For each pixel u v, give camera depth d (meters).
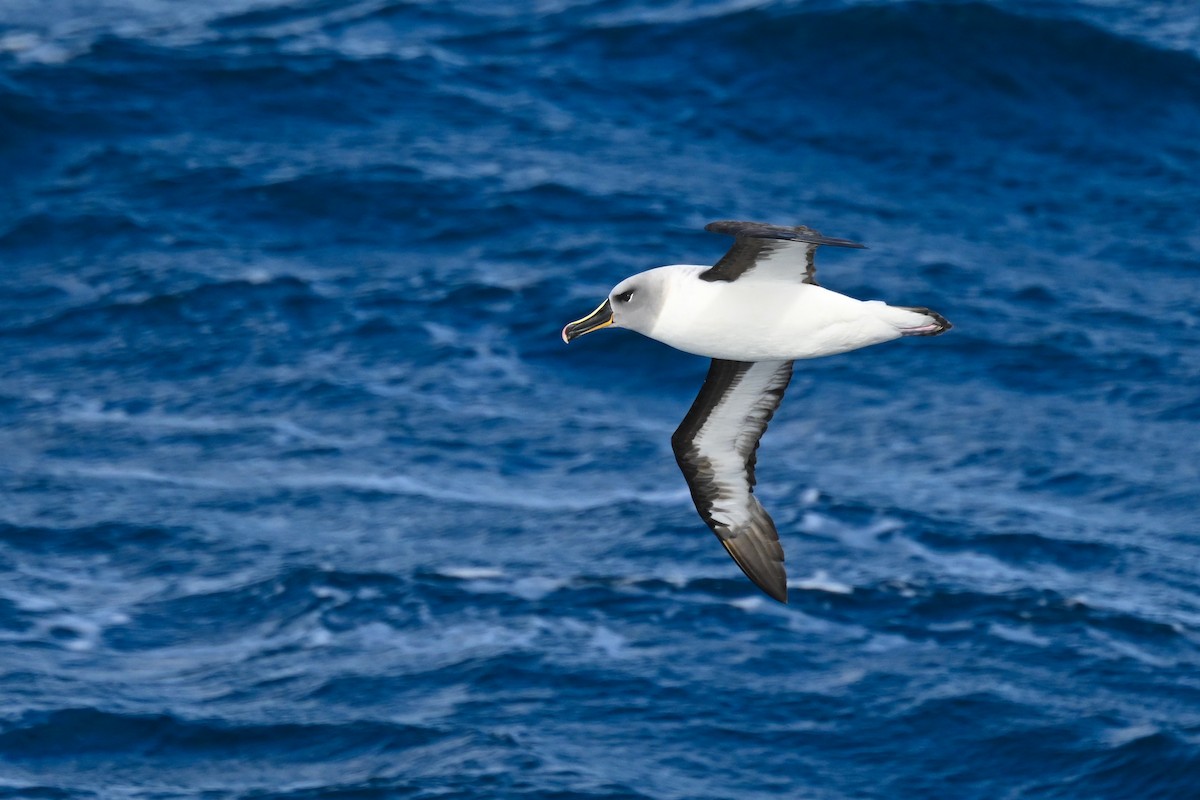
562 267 29.52
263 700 18.94
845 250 30.70
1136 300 29.86
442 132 33.97
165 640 20.33
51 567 21.84
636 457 24.75
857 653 19.91
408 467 24.44
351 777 17.47
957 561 22.06
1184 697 19.09
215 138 33.56
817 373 27.47
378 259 29.92
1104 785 17.58
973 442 25.56
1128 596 21.36
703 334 12.99
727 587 21.14
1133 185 33.59
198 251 30.03
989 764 17.94
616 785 17.25
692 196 32.00
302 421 25.66
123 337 27.83
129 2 40.06
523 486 24.00
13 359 27.36
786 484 24.06
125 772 17.81
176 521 22.92
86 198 31.45
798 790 17.48
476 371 26.95
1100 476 24.61
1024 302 29.55
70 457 24.72
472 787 17.14
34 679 19.30
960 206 32.66
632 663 19.53
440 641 20.05
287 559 21.91
